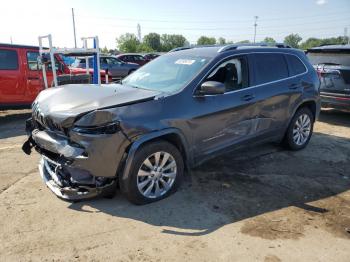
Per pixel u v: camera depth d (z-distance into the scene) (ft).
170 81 14.30
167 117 12.51
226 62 14.97
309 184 15.08
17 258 9.84
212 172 16.02
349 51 25.66
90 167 11.24
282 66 17.69
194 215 12.26
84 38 29.37
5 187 14.29
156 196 13.01
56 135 12.01
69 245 10.46
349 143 21.42
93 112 11.03
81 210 12.45
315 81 19.35
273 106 16.81
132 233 11.13
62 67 31.99
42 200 13.16
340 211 12.80
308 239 10.98
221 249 10.39
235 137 15.33
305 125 19.53
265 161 17.65
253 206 13.00
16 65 28.50
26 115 31.12
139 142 11.84
